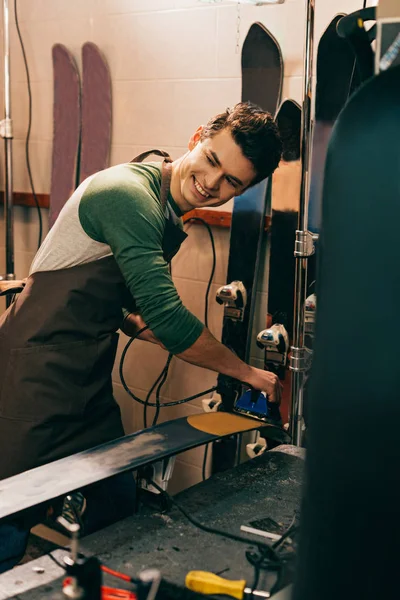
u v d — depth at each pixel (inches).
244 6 87.4
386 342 23.6
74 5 105.7
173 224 73.4
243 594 36.4
